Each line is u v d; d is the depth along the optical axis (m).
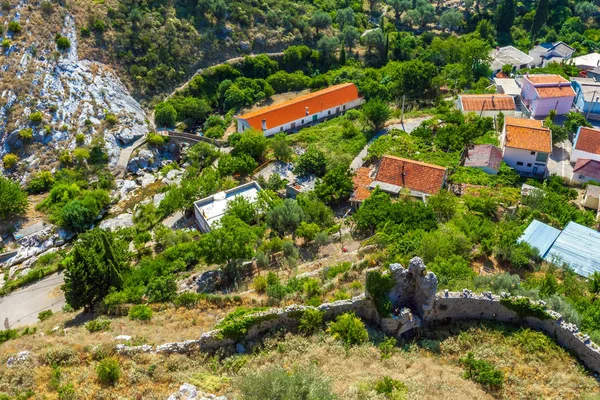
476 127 77.31
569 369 31.36
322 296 39.06
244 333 33.19
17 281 57.09
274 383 26.81
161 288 41.75
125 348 31.66
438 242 45.69
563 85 88.50
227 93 112.25
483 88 101.50
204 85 115.31
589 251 48.94
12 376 29.84
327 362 31.62
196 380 29.50
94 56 104.50
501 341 33.38
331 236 55.81
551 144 71.19
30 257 64.69
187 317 37.53
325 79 119.19
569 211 58.19
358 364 31.52
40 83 90.12
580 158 71.50
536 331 33.88
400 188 65.44
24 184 79.12
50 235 67.62
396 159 68.75
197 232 61.94
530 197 60.03
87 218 69.44
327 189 65.06
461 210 58.88
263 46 127.50
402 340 34.38
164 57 113.62
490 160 71.00
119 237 62.53
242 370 30.50
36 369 30.44
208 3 122.62
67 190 74.69
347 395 28.20
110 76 103.31
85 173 83.31
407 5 157.12
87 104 93.19
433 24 162.00
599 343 32.72
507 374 30.94
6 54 90.25
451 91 105.81
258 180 71.31
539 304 33.75
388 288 34.31
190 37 118.38
